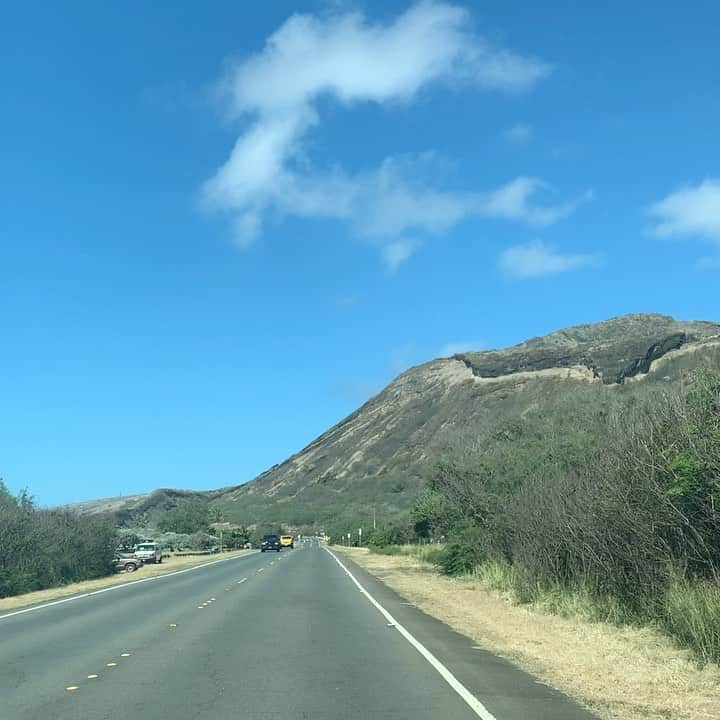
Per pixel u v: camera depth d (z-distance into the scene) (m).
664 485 15.22
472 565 34.00
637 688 10.60
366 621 18.75
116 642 14.96
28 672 11.73
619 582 17.53
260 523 158.62
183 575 39.22
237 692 10.28
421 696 10.08
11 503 40.19
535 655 13.63
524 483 27.20
